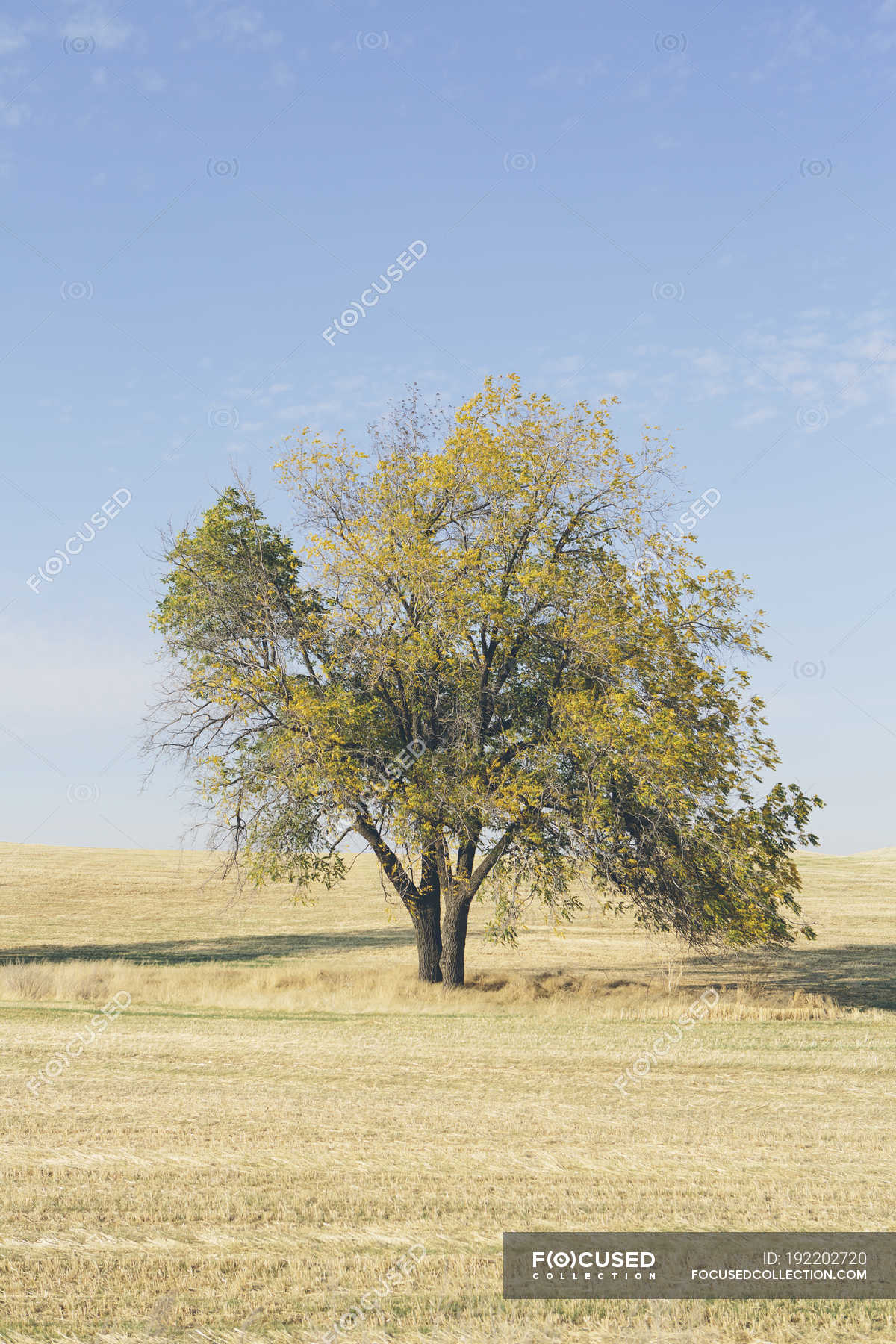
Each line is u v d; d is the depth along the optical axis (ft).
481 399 88.22
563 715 82.58
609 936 143.95
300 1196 32.78
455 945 93.40
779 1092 50.70
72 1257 27.76
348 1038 65.82
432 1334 23.41
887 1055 60.59
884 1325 24.27
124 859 238.68
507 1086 51.78
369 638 85.76
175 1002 84.38
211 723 92.79
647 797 79.25
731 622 86.33
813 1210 31.91
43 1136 40.52
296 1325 23.86
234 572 91.86
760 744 85.51
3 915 162.09
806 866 235.20
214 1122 43.04
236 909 169.37
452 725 86.48
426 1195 33.06
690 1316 24.54
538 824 83.76
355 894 186.70
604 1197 33.17
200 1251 28.35
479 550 85.25
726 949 91.76
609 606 83.92
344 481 90.68
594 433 86.53
